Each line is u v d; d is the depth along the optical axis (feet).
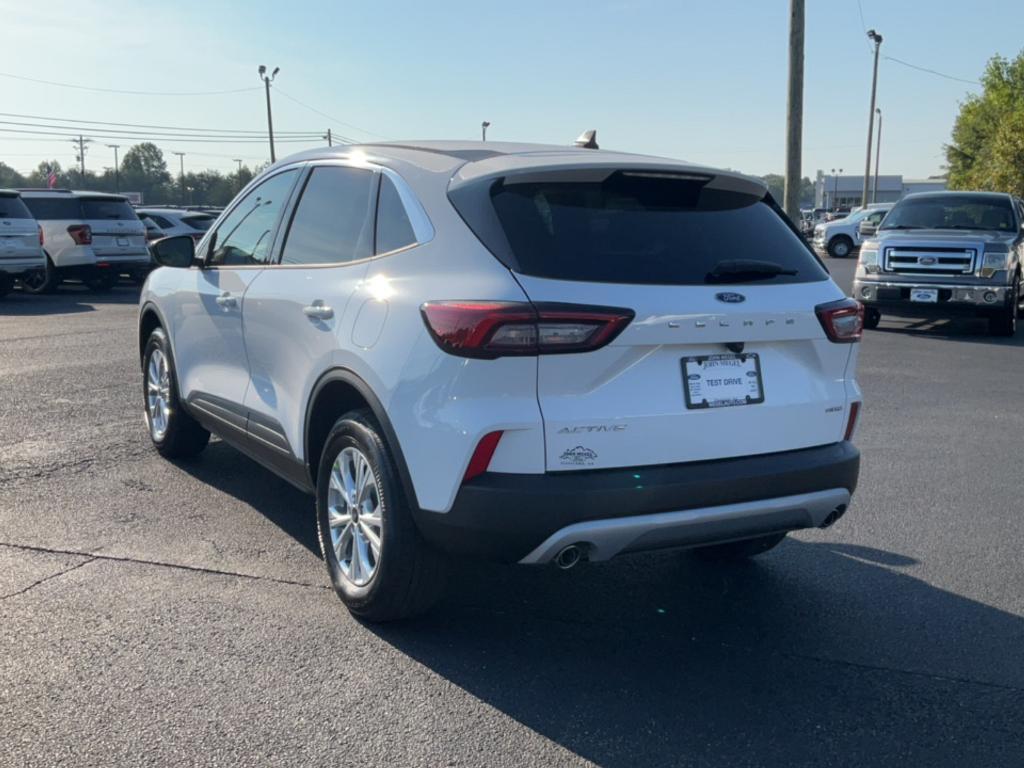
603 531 11.62
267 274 16.24
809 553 16.96
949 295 45.80
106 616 13.60
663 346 11.94
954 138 176.86
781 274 13.14
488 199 12.34
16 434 23.45
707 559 16.58
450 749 10.57
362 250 14.07
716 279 12.45
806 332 13.00
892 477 21.56
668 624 13.97
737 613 14.39
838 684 12.24
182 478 20.18
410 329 12.27
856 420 13.91
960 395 31.27
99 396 28.04
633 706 11.59
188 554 15.98
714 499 12.18
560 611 14.34
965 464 22.71
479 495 11.51
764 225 13.69
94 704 11.28
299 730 10.85
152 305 21.22
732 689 12.07
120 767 10.05
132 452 22.08
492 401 11.48
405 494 12.47
